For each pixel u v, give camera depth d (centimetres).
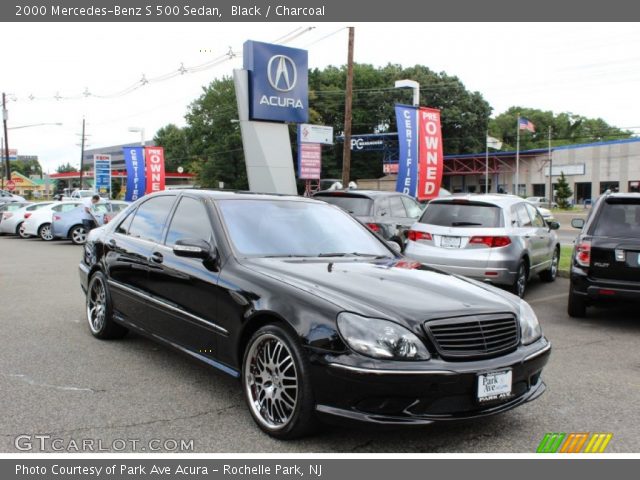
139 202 580
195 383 464
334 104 6769
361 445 359
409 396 324
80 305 792
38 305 792
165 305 475
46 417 392
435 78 6988
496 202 847
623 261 679
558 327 708
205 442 359
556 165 6362
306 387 342
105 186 4666
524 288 884
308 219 498
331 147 6919
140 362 519
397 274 416
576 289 711
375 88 6925
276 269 402
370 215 1073
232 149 6494
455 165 7081
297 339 346
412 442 366
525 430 389
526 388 378
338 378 328
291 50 1925
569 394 461
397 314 341
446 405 335
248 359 382
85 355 539
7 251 1652
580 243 711
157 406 414
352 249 482
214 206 468
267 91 1880
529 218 950
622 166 5825
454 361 337
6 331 634
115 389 448
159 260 488
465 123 6975
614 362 557
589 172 6081
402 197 1200
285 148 1955
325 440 364
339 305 346
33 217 2062
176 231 494
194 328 439
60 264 1318
